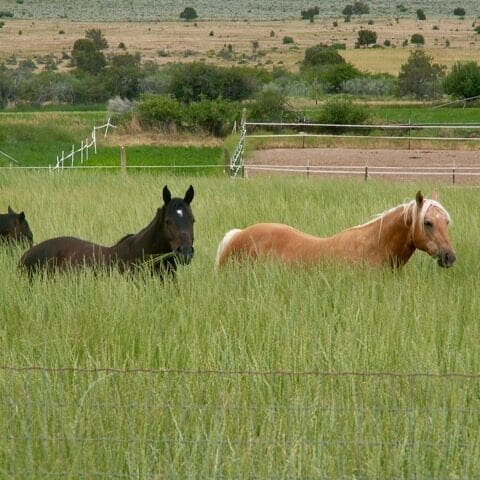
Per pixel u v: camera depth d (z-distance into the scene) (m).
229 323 11.68
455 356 10.72
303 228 20.31
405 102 86.50
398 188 27.64
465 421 9.05
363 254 14.39
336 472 8.29
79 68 140.75
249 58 175.00
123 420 8.85
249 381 9.66
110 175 31.52
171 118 62.44
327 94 98.69
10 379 9.30
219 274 14.20
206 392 9.41
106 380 9.34
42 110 91.06
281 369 10.27
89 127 65.69
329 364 10.15
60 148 57.00
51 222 21.00
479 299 12.96
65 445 8.67
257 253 14.89
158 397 9.12
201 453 8.46
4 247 16.45
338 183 29.25
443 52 168.88
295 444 8.25
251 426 8.54
